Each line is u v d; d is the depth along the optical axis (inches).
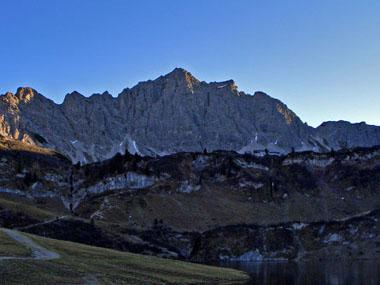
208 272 5802.2
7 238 4970.5
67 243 5625.0
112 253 5580.7
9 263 3826.3
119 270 4650.6
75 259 4672.7
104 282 3966.5
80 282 3791.8
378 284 5802.2
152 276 4712.1
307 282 5944.9
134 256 5728.3
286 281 6018.7
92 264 4643.2
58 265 4163.4
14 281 3425.2
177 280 4830.2
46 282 3575.3
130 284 4156.0
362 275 6998.0
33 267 3890.3
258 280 5935.0
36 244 4982.8
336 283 5890.8
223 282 5300.2
